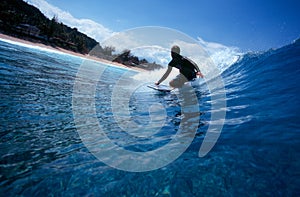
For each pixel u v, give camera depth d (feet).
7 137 5.55
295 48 15.48
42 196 3.52
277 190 3.69
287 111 7.11
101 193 3.72
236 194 3.68
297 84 9.70
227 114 8.28
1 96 9.21
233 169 4.38
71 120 7.98
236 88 12.61
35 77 16.56
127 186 3.94
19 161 4.52
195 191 3.81
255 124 6.64
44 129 6.57
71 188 3.80
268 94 9.57
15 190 3.59
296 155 4.60
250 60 19.01
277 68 13.23
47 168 4.40
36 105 9.10
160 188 3.90
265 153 4.85
